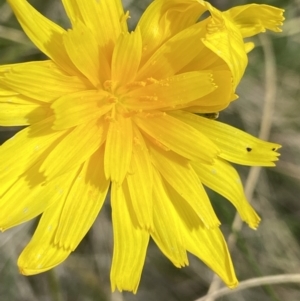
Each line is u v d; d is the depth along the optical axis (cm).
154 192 10
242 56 9
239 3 15
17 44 14
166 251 10
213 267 10
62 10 14
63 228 9
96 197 10
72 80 10
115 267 10
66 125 9
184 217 10
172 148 10
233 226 14
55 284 14
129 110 10
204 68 10
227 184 10
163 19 10
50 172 9
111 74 10
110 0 10
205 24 9
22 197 9
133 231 10
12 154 9
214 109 10
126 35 9
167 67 10
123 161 10
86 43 9
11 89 9
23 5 9
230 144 10
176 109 10
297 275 12
